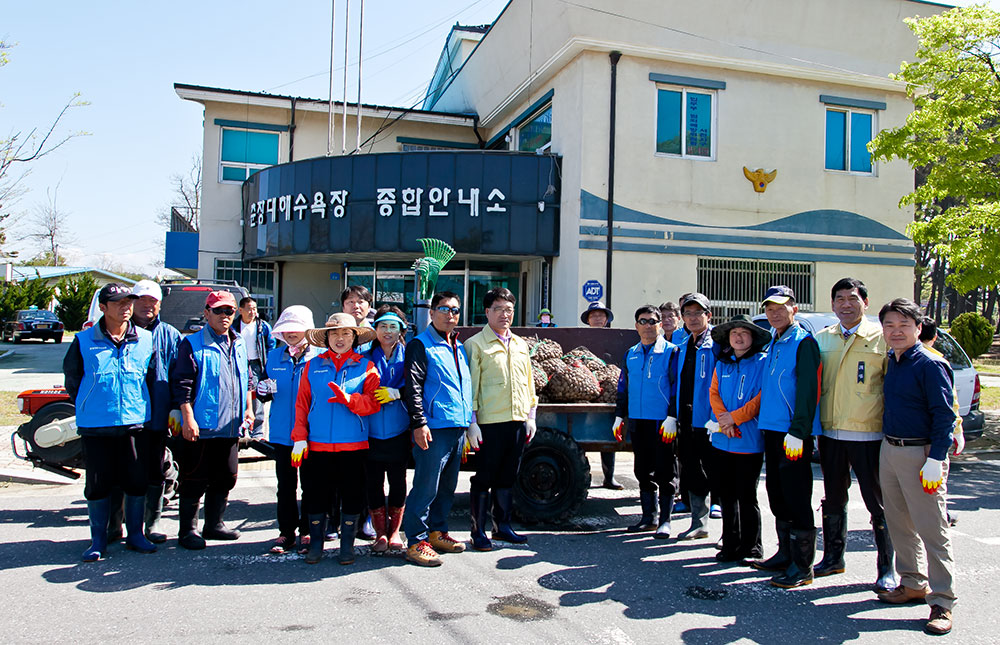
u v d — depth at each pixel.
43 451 6.39
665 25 13.70
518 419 5.47
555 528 6.15
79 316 40.25
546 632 3.95
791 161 14.72
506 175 14.32
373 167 14.65
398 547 5.36
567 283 13.95
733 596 4.57
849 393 4.70
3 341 32.81
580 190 13.60
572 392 6.38
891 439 4.34
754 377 5.09
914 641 3.94
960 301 38.78
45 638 3.77
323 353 5.14
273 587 4.59
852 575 5.01
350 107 18.48
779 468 4.84
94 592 4.46
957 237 10.71
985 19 10.57
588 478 6.12
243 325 7.01
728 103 14.38
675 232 14.03
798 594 4.62
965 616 4.29
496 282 16.41
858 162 15.25
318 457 5.07
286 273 18.17
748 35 14.18
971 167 10.83
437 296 5.32
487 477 5.49
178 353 5.38
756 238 14.47
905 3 14.67
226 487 5.67
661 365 5.96
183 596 4.41
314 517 5.10
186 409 5.25
